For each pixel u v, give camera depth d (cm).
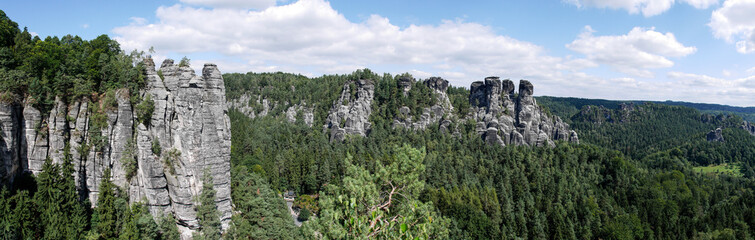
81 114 6650
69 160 6425
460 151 16325
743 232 10506
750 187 18225
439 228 3847
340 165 13938
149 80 7081
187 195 6994
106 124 6700
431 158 14938
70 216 6059
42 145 6359
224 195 7500
